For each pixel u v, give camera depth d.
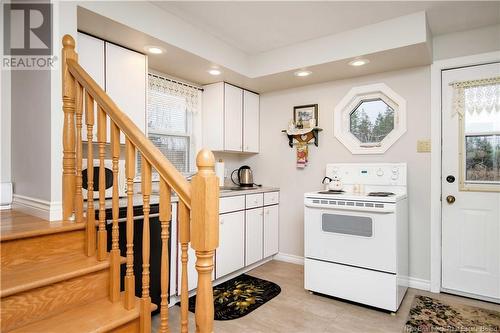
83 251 1.64
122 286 1.78
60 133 1.71
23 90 1.92
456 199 2.67
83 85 1.59
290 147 3.61
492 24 2.50
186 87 3.28
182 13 2.33
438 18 2.40
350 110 3.23
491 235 2.52
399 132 2.89
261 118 3.86
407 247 2.75
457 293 2.65
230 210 2.96
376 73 3.03
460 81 2.65
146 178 1.33
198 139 3.47
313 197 2.63
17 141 1.99
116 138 1.46
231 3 2.18
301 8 2.25
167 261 1.28
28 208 1.85
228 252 2.93
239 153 3.98
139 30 2.09
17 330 1.21
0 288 1.20
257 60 3.17
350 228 2.45
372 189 2.92
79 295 1.43
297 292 2.69
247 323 2.15
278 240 3.69
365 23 2.49
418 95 2.82
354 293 2.42
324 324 2.14
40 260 1.49
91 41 2.13
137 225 2.06
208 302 1.09
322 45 2.76
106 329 1.26
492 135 2.54
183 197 1.15
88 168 1.60
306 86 3.49
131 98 2.38
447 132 2.71
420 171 2.80
